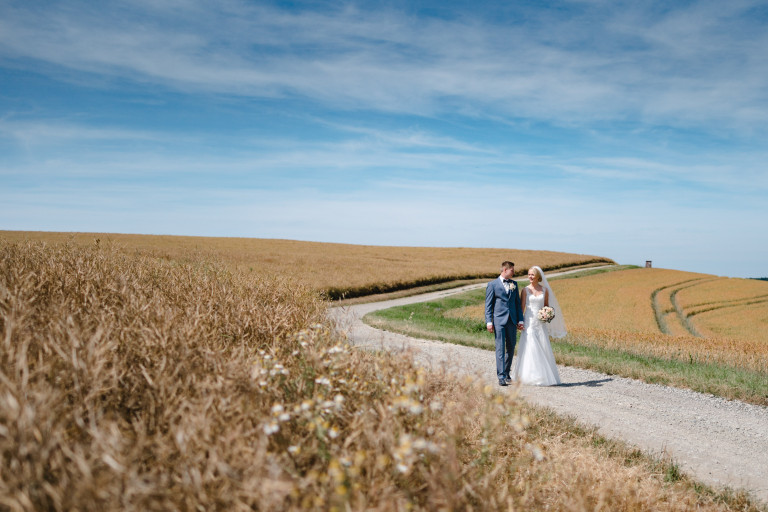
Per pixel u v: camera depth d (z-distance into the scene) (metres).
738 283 55.47
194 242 64.06
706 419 7.09
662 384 8.98
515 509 3.09
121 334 4.32
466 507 2.83
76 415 2.61
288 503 2.36
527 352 8.52
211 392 3.25
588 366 10.20
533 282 8.70
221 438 2.66
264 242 77.44
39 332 4.14
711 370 10.32
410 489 2.81
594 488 3.87
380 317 18.62
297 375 4.21
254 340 5.75
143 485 2.19
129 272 8.09
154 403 3.20
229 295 7.32
